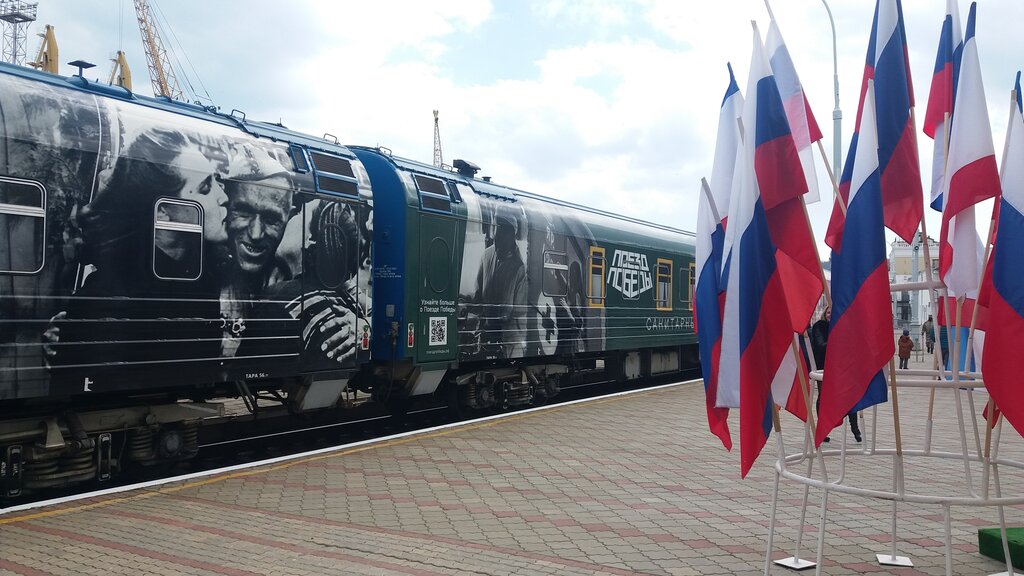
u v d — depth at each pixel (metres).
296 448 9.91
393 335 10.38
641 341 16.92
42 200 6.36
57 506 6.02
